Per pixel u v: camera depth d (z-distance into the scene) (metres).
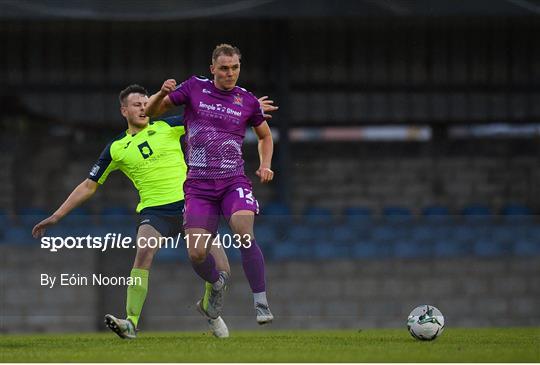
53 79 58.09
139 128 26.88
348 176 61.25
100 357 19.78
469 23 59.31
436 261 47.91
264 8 49.75
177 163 26.88
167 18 49.16
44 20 51.72
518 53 59.94
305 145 62.06
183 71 58.06
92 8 48.88
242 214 23.69
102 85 58.25
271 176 24.48
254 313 45.88
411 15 50.47
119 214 54.84
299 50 59.00
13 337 32.44
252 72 57.84
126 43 58.03
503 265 47.91
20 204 59.03
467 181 61.62
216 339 26.78
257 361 18.78
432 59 59.66
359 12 50.31
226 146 23.97
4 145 60.53
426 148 62.41
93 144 61.16
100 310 45.28
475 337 28.00
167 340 26.05
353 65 59.31
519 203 61.31
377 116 59.53
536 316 47.72
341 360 18.98
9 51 57.59
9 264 45.09
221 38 57.97
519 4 50.56
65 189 59.84
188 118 24.27
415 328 24.92
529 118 60.12
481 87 59.97
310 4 49.88
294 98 59.19
